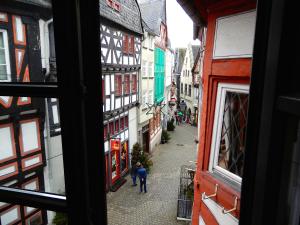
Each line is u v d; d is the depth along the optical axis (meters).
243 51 2.79
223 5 3.00
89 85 0.96
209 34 3.37
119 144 11.08
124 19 11.40
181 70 38.56
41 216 3.09
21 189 1.11
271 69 0.76
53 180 3.16
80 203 1.02
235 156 3.01
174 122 28.38
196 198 3.79
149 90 16.17
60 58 0.93
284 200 0.82
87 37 0.93
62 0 0.88
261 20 0.79
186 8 3.65
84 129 0.99
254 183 0.86
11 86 0.99
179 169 14.09
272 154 0.79
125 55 11.73
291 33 0.73
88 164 1.03
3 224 2.75
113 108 10.85
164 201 10.45
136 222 9.08
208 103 3.41
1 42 1.97
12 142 3.52
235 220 2.74
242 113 2.86
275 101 0.75
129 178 12.52
